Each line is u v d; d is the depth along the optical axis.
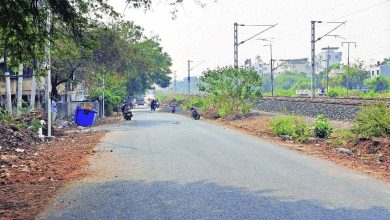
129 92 78.50
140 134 23.02
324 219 7.00
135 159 13.74
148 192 9.02
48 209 7.78
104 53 35.00
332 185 9.62
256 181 10.09
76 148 17.12
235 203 8.05
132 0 10.25
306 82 124.56
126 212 7.52
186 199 8.39
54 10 9.92
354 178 10.47
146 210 7.62
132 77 64.62
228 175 10.85
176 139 20.08
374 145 15.50
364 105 19.30
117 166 12.42
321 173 11.13
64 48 13.16
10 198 8.62
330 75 130.62
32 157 14.47
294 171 11.41
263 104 47.16
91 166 12.49
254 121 31.22
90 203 8.17
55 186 9.73
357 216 7.16
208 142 18.70
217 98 38.12
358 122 18.17
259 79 37.44
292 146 17.12
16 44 10.34
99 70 37.91
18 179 10.57
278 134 21.48
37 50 10.88
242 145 17.48
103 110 44.25
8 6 9.22
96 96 44.09
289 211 7.48
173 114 53.28
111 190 9.25
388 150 14.63
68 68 36.03
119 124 32.22
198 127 28.42
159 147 16.92
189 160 13.42
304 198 8.41
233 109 38.34
